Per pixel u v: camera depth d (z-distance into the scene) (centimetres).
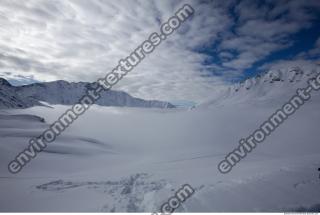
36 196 2806
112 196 2384
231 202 1616
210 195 1766
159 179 2994
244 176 2369
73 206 2178
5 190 3331
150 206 1816
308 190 1772
